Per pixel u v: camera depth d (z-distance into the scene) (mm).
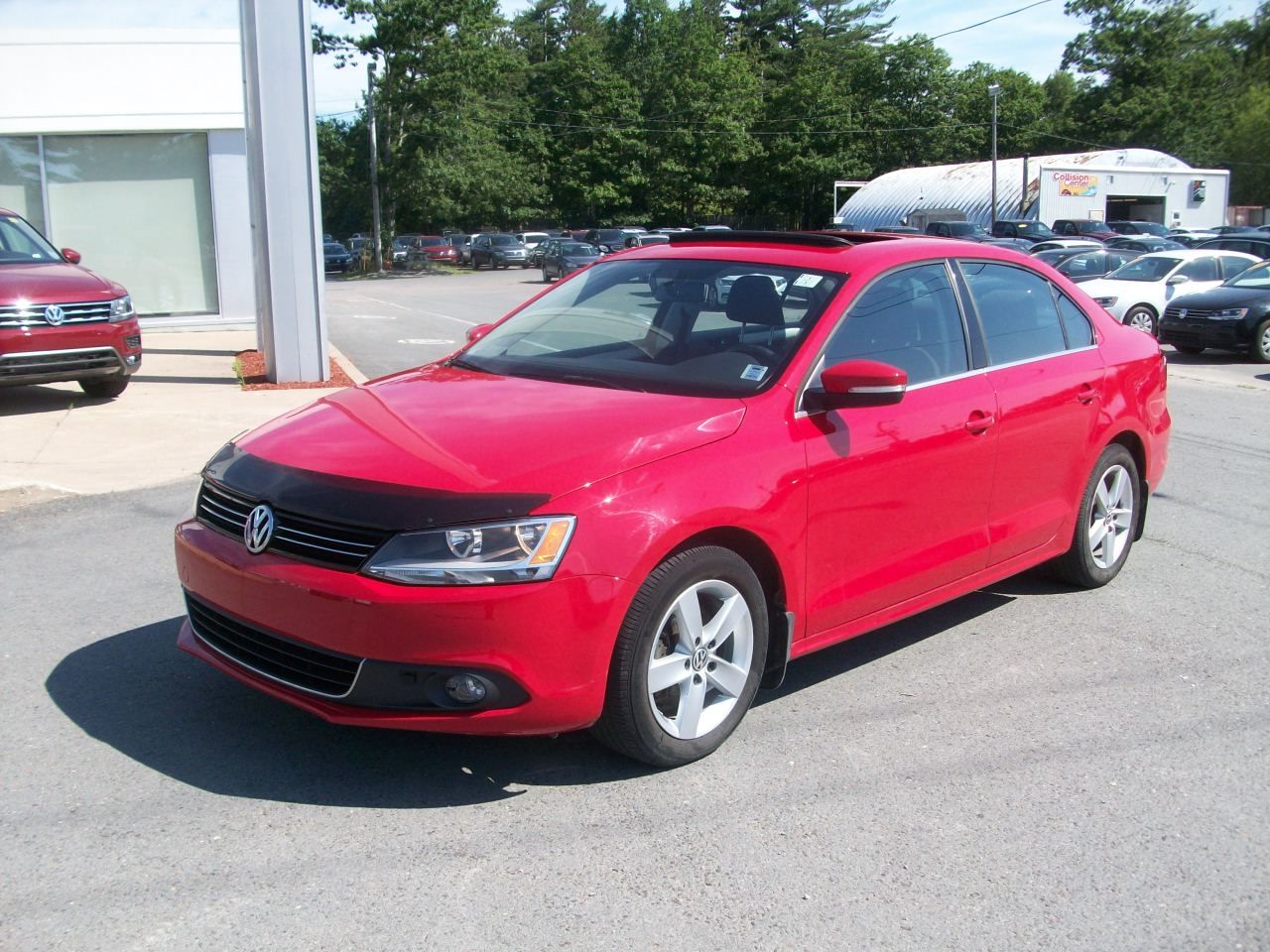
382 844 3301
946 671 4750
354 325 21969
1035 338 5230
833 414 4133
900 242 4848
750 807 3570
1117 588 5910
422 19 51438
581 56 72125
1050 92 93938
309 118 11367
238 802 3516
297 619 3418
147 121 16422
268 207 11445
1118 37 80250
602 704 3518
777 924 2969
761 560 3951
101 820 3387
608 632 3422
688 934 2916
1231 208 67188
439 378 4492
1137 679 4695
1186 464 9180
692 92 72000
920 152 76562
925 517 4492
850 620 4312
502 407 3975
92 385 10766
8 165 16312
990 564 4965
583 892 3090
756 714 4277
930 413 4461
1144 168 51750
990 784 3766
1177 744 4102
